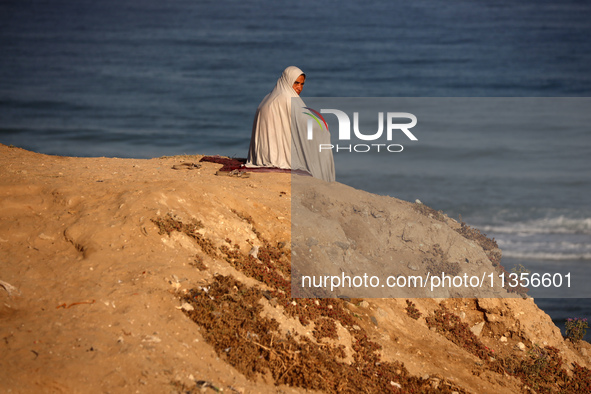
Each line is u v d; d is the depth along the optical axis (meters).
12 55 54.47
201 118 34.03
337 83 44.97
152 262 6.87
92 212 7.62
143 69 49.12
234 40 68.00
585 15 88.00
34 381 4.80
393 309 8.64
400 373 7.27
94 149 27.36
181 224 7.61
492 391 7.64
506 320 9.27
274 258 8.04
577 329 9.89
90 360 5.14
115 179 9.39
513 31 73.19
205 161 12.79
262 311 6.73
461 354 8.30
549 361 8.80
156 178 10.09
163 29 78.88
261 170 11.79
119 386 4.98
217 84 43.44
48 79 43.69
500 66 51.50
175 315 6.14
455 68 50.81
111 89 41.03
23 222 7.41
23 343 5.20
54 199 7.96
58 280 6.36
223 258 7.51
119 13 100.81
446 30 75.44
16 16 92.56
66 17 92.69
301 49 60.84
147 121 32.97
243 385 5.63
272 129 12.02
